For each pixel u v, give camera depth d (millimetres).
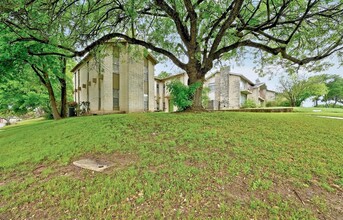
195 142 4352
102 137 5113
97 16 7098
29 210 2455
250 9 7992
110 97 15422
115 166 3465
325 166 3221
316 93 26453
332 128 5645
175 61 8883
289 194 2494
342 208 2248
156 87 25000
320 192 2555
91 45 8117
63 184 2980
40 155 4449
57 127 7344
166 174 3035
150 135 5055
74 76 21656
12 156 4723
